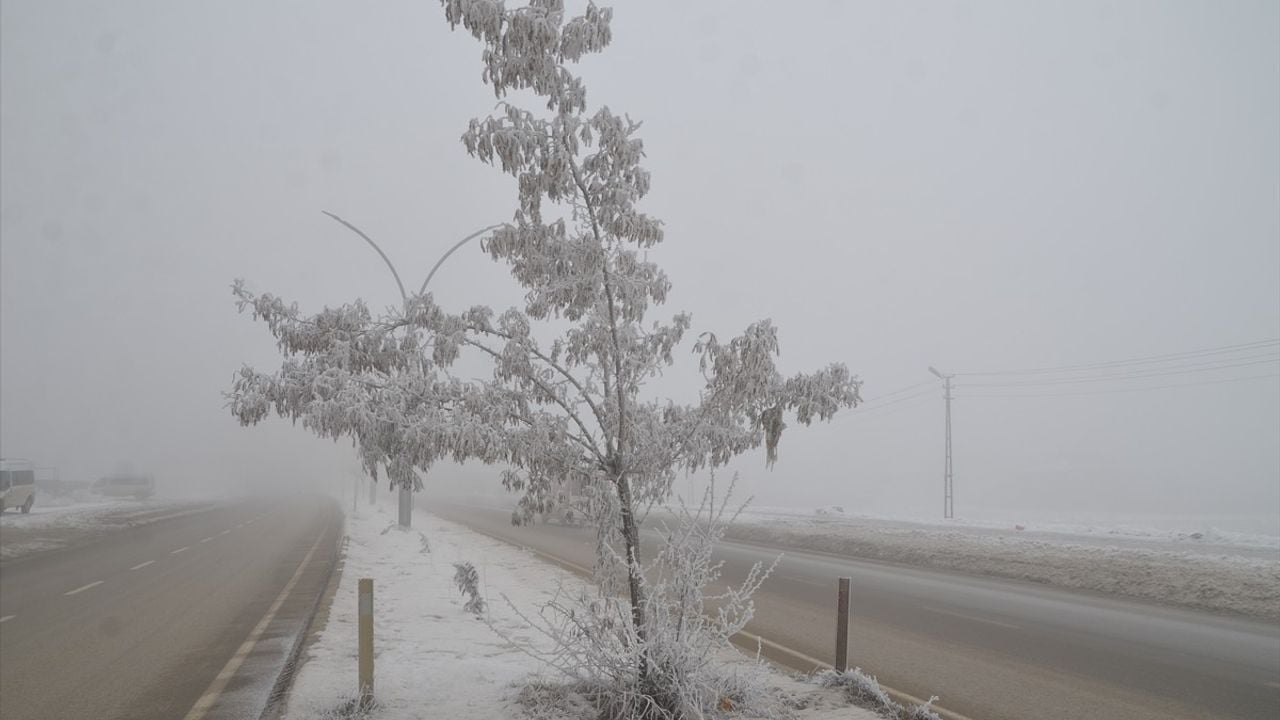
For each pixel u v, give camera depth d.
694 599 6.42
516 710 6.49
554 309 6.79
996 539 22.14
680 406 7.29
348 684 7.41
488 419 6.31
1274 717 7.10
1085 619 11.83
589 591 13.14
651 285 7.04
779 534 27.61
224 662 8.97
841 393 6.62
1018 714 7.16
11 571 18.31
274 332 6.43
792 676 8.25
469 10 5.86
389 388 6.28
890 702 7.04
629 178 6.54
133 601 13.53
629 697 6.23
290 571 17.31
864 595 14.16
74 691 7.85
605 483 6.80
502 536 27.61
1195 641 10.23
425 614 11.18
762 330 6.38
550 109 6.56
